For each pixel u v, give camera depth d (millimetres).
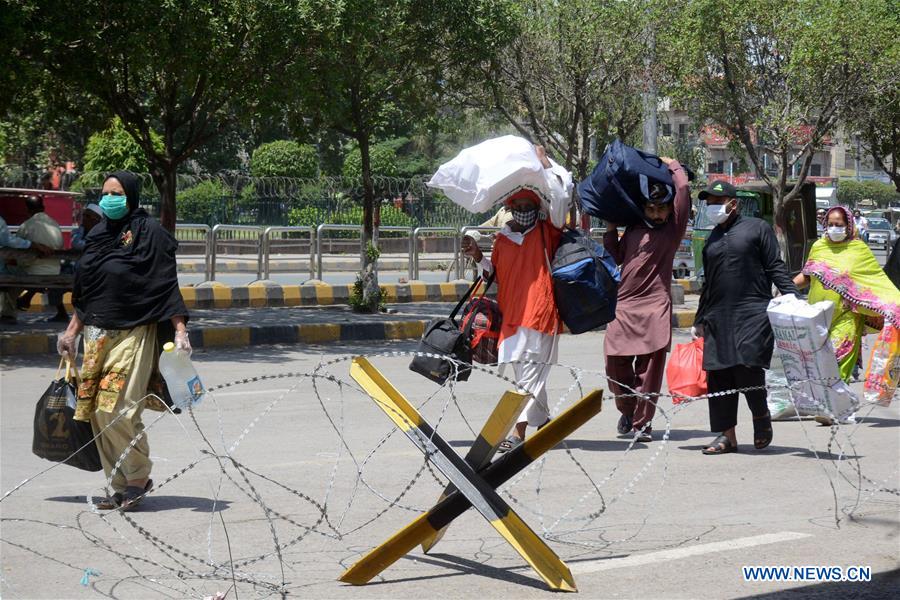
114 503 6605
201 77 16781
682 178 9211
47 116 18297
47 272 16406
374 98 20016
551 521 6410
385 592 5016
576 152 23344
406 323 18344
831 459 8375
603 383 13078
